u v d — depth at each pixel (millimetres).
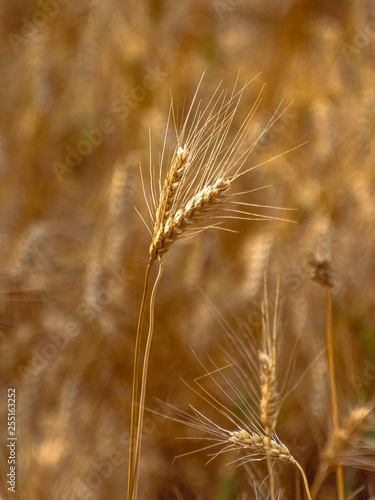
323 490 1629
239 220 2023
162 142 2018
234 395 1772
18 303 1999
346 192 1999
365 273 1957
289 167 2004
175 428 1764
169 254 2020
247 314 1898
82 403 1773
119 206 1915
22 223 2207
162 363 1842
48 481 1568
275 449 1387
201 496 1687
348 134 2061
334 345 1775
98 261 1886
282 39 2229
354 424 1438
